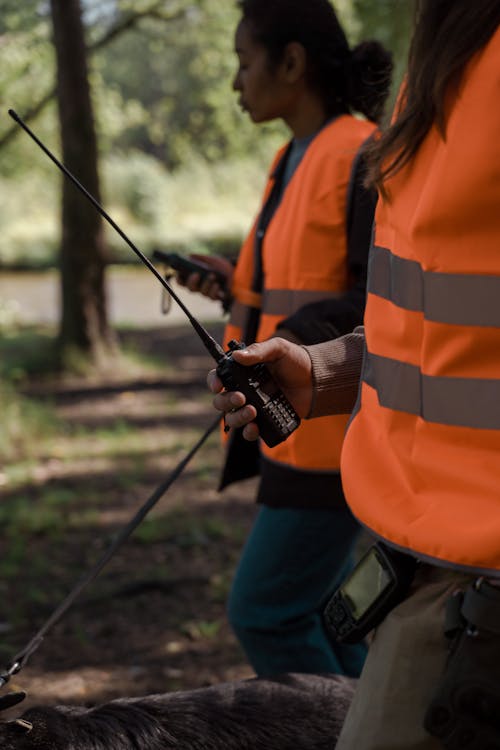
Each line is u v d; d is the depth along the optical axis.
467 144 1.41
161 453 8.08
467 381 1.43
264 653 2.75
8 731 1.88
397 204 1.55
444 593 1.50
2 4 12.09
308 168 2.73
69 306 11.45
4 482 7.20
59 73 10.82
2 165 15.82
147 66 33.53
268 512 2.72
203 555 5.56
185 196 35.12
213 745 2.03
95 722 1.99
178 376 11.50
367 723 1.51
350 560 2.96
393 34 9.13
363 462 1.60
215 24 13.65
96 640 4.45
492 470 1.42
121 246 28.73
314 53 2.79
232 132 16.78
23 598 4.92
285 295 2.75
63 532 5.97
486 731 1.40
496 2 1.42
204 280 3.21
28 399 10.17
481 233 1.41
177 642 4.43
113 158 33.75
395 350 1.56
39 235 29.34
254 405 1.82
